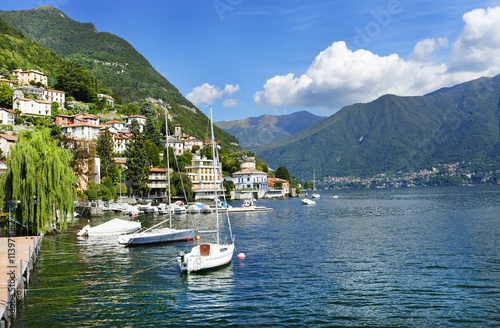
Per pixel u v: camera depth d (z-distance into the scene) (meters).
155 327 21.34
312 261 37.53
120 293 27.61
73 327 21.33
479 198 161.00
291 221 78.31
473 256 38.84
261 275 32.31
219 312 23.59
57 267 36.03
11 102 155.00
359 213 98.06
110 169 125.94
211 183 161.88
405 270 33.44
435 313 23.05
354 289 27.97
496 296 25.98
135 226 58.81
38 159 46.03
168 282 30.50
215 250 35.34
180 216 91.06
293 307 24.31
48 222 47.03
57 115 164.38
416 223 71.06
